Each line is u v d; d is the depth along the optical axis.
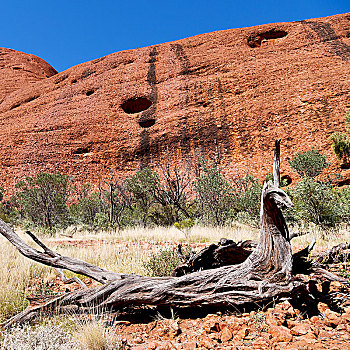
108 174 37.53
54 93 53.12
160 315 2.97
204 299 2.86
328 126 29.31
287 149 30.08
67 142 41.19
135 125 41.97
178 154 36.09
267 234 3.00
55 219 16.08
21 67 79.94
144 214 17.02
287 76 37.97
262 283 2.82
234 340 2.30
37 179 15.47
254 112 35.41
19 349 2.13
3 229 3.73
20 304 3.45
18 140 42.53
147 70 50.16
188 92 42.88
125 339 2.42
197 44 53.38
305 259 3.56
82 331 2.44
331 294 2.97
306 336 2.20
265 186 2.98
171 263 4.35
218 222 13.38
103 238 11.16
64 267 3.61
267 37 51.03
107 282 3.19
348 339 2.12
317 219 8.18
